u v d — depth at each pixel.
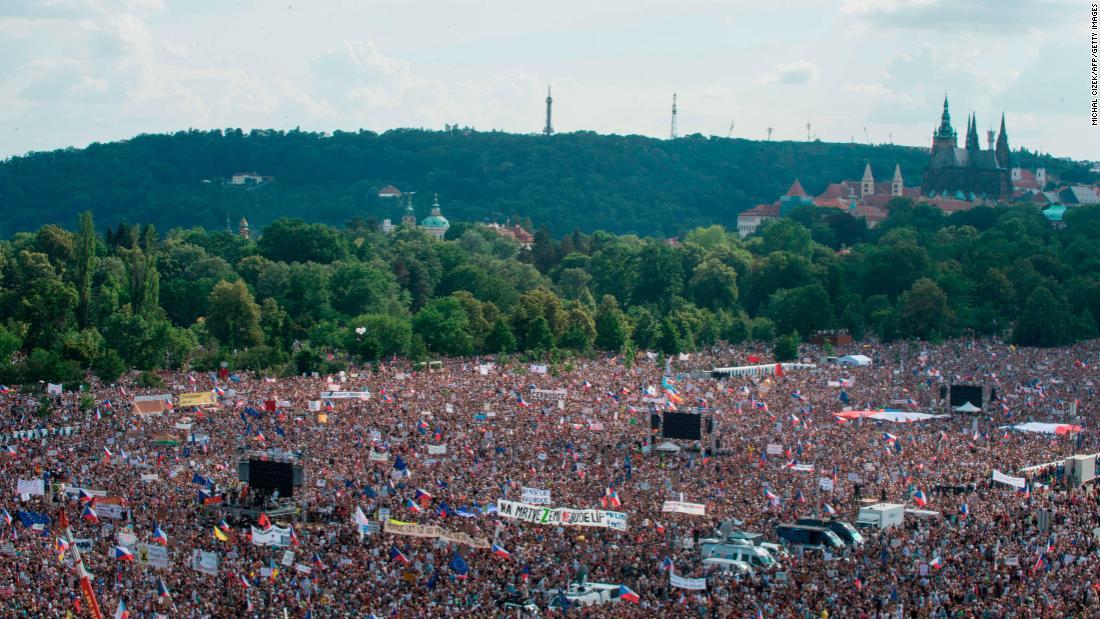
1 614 94.62
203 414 197.38
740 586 105.69
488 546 117.56
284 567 110.69
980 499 144.88
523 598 104.38
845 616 98.00
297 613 99.50
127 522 125.25
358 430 182.38
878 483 156.00
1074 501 143.38
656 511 135.12
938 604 101.81
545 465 161.88
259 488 141.88
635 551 118.38
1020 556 115.12
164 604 99.19
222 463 158.88
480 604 100.88
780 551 121.69
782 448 177.00
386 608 100.44
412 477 150.12
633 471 160.00
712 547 118.75
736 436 193.88
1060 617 97.88
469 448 170.38
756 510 137.12
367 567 111.25
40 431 180.25
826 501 143.00
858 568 111.56
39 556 110.19
